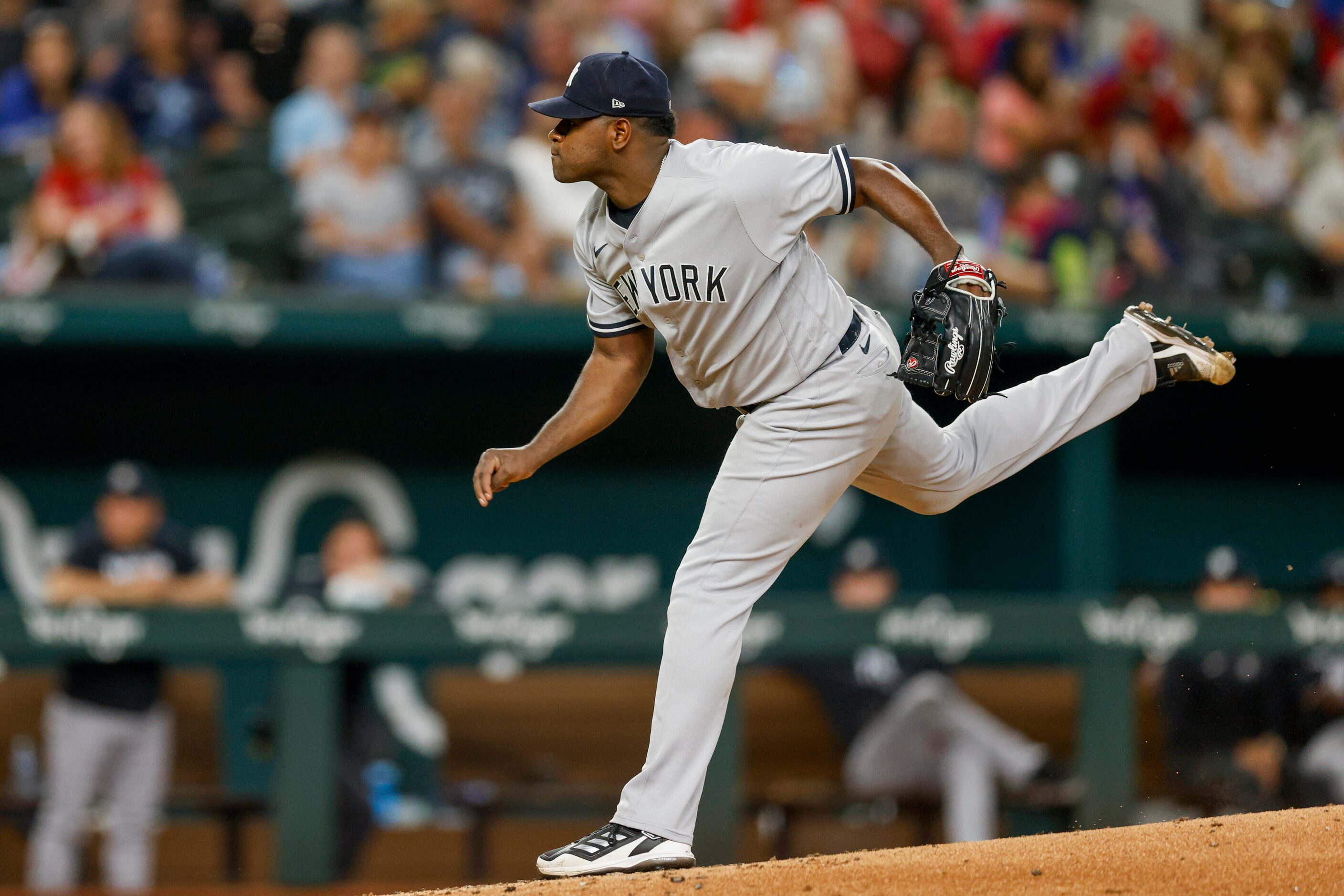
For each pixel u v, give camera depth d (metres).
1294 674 30.09
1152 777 30.48
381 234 32.25
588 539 34.97
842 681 28.92
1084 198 36.34
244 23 36.03
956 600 27.70
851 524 36.25
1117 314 31.62
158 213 31.86
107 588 28.41
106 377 33.41
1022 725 30.97
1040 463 34.19
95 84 34.81
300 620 25.91
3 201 33.38
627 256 13.76
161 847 27.34
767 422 14.12
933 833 29.09
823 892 12.66
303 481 34.12
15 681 28.67
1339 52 44.41
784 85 37.09
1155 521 37.59
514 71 35.84
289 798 25.69
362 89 35.34
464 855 27.52
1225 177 39.72
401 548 34.31
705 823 26.41
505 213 33.22
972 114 38.97
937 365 13.70
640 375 15.04
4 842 27.48
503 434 34.78
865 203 13.92
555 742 29.72
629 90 13.12
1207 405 37.12
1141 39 41.00
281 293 29.72
